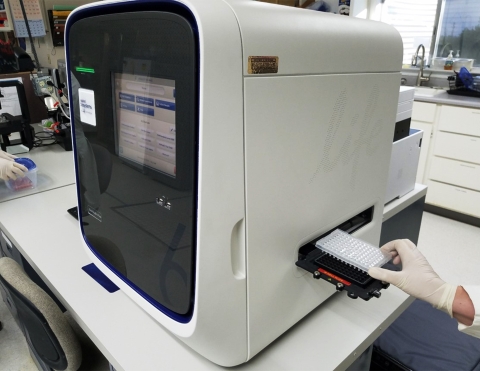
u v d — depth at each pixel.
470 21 3.41
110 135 0.77
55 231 1.20
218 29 0.51
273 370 0.70
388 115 0.86
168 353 0.73
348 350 0.75
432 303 0.69
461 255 2.60
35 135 2.30
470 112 2.80
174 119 0.58
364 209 0.91
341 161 0.77
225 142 0.55
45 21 3.07
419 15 3.68
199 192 0.55
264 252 0.66
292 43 0.59
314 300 0.82
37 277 1.34
